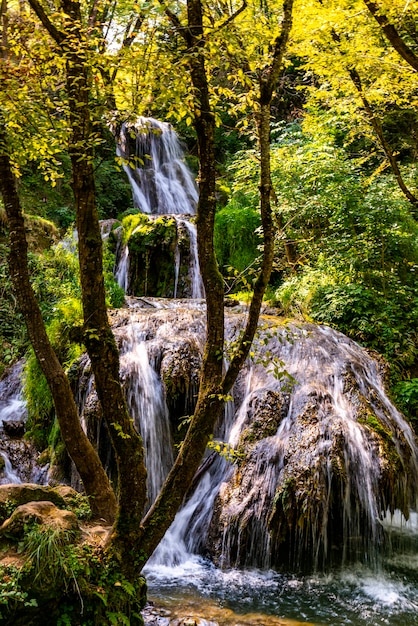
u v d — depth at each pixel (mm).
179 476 2928
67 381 3639
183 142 15406
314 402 5207
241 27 2816
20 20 3488
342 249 8133
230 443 5223
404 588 4250
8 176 3562
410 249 8148
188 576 4340
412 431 5746
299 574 4434
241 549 4520
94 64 2744
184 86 2535
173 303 8430
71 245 9031
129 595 2803
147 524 2889
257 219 10578
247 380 5918
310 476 4523
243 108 3119
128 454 2857
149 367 5855
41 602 2461
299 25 6195
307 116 9117
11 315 7844
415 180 9453
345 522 4645
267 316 7270
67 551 2654
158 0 2605
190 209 13820
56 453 5715
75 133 2906
